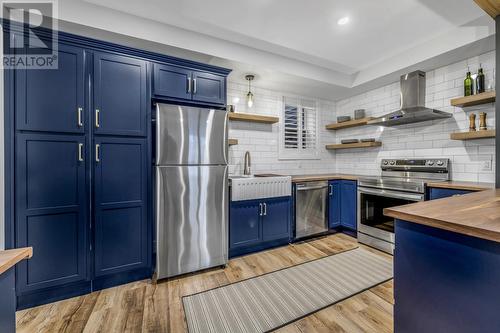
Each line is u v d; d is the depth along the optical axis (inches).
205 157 90.0
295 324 61.0
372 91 143.5
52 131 69.2
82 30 79.5
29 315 64.2
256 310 66.6
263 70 113.8
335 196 132.1
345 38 99.9
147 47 91.1
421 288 34.5
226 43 101.3
